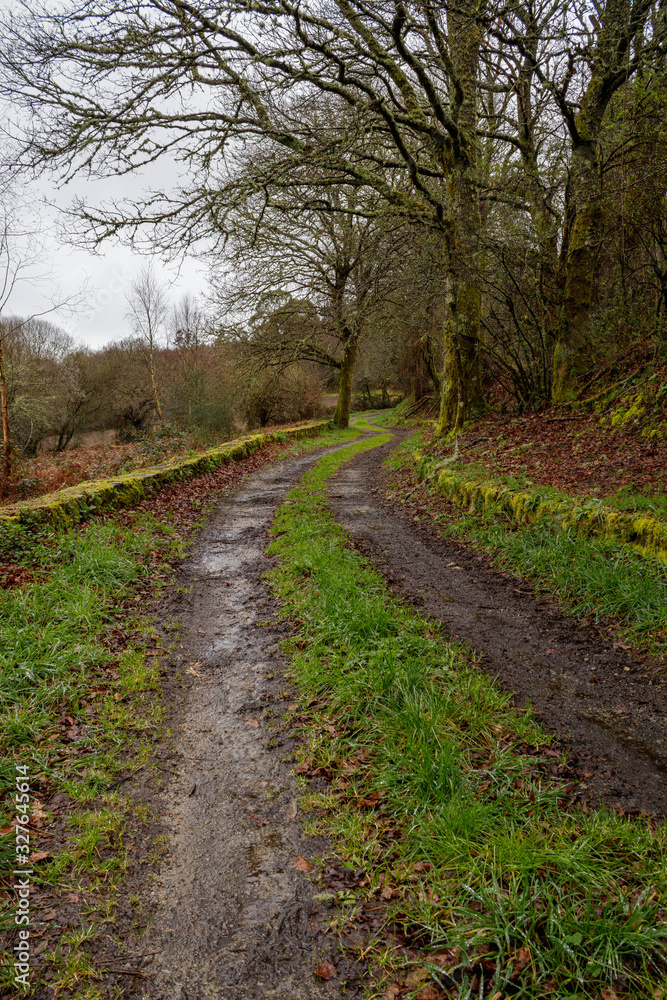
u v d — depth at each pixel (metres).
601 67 9.43
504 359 14.41
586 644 5.00
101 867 2.78
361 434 28.14
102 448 25.70
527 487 8.03
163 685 4.50
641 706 4.08
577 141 10.37
